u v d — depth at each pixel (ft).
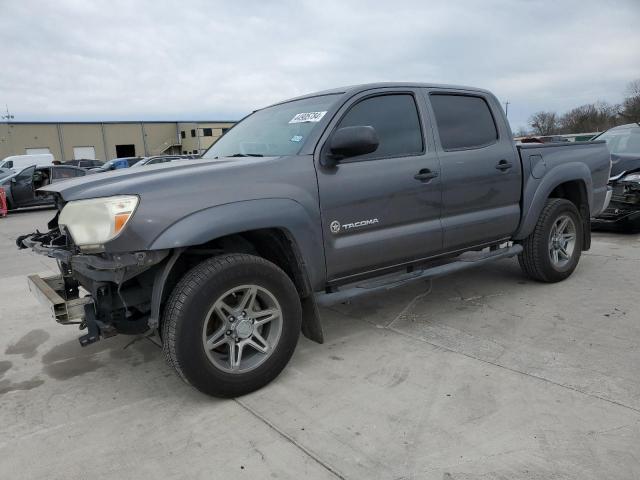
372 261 11.95
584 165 16.96
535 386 9.93
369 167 11.64
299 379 10.78
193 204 9.31
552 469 7.47
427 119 13.08
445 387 10.10
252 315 10.11
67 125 205.67
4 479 7.92
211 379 9.59
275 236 10.62
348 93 11.91
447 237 13.34
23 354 13.12
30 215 53.72
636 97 144.36
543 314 13.92
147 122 223.71
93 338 9.95
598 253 21.07
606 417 8.73
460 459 7.82
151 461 8.21
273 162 10.44
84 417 9.74
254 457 8.16
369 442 8.39
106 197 8.97
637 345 11.64
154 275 10.12
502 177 14.49
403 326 13.61
